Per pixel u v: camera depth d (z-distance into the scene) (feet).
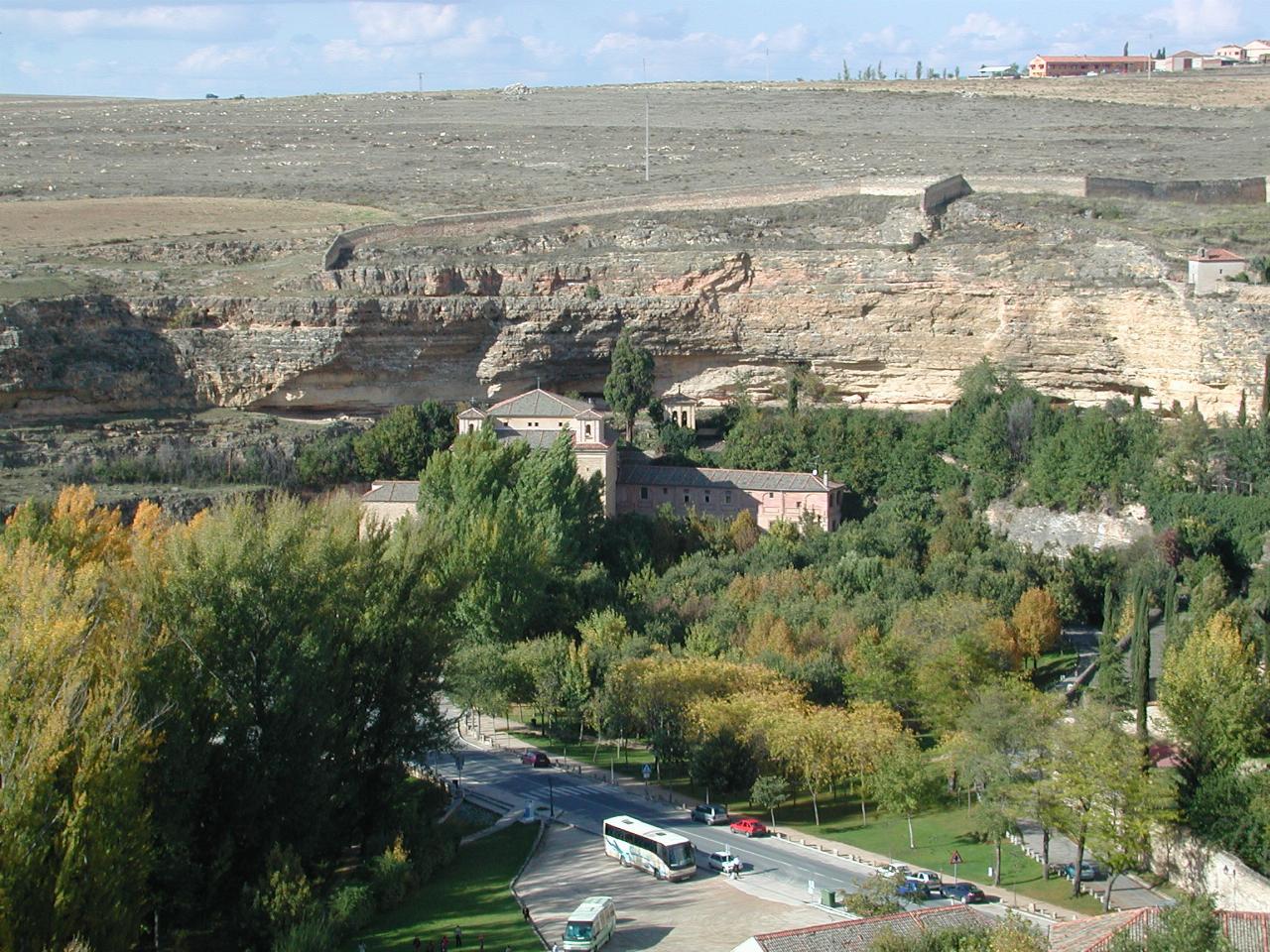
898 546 553.64
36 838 245.24
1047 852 334.65
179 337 606.55
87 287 608.19
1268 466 556.10
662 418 639.76
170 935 289.94
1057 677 461.37
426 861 329.72
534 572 460.96
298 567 337.11
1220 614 425.28
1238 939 257.75
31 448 556.51
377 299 617.21
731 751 380.37
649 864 331.98
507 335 636.48
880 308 637.30
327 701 323.37
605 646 445.37
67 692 256.11
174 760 293.43
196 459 569.64
